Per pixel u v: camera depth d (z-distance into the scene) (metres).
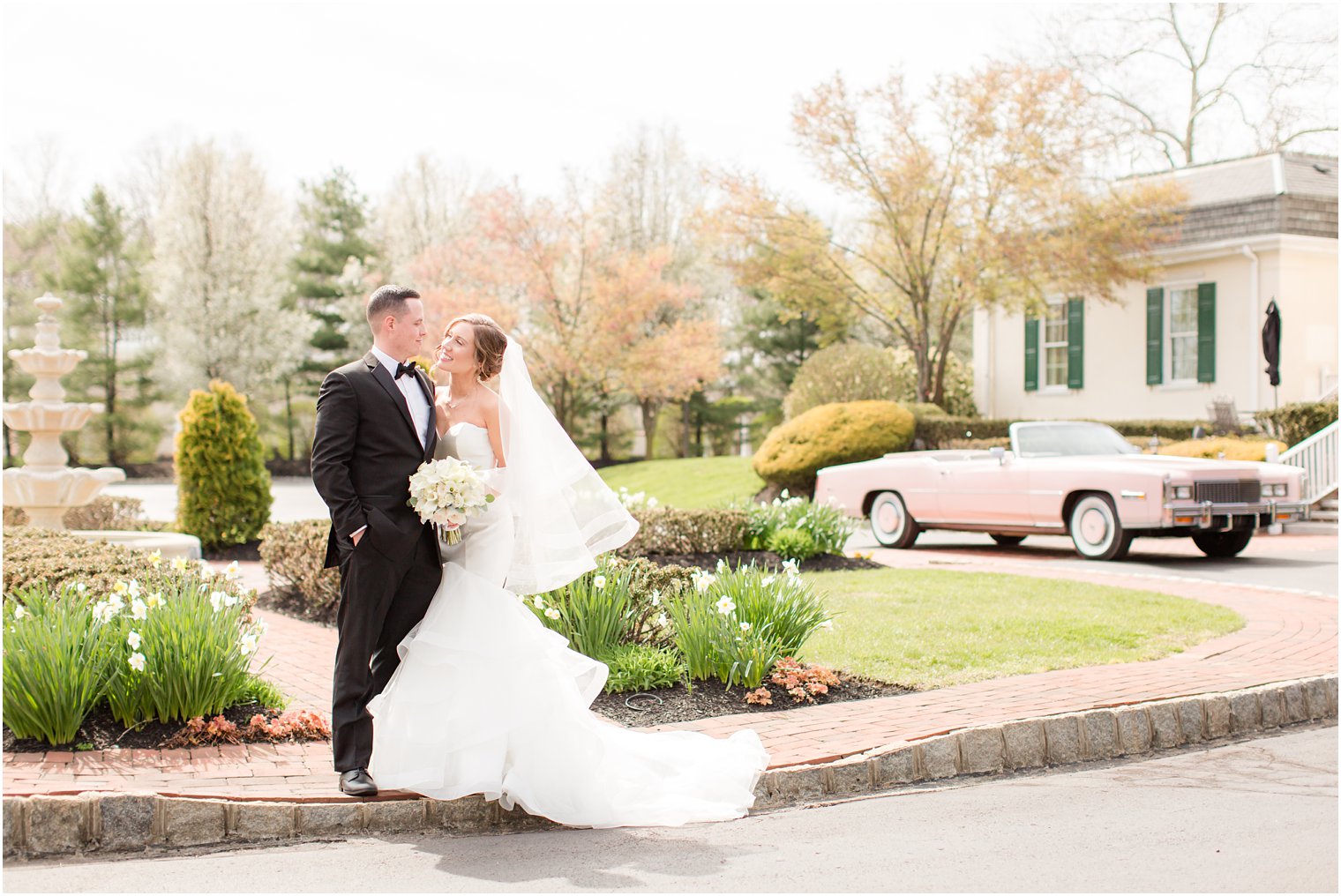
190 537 11.20
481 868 3.72
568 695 4.43
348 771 4.22
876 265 26.50
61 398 11.97
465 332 4.67
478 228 34.66
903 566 11.65
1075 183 23.09
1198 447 17.72
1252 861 3.78
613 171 41.06
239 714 5.16
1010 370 25.89
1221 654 6.89
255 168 42.88
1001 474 13.18
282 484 37.09
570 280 34.75
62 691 4.59
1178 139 31.84
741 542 11.46
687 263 40.91
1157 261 22.81
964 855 3.85
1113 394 23.86
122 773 4.30
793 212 26.45
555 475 4.91
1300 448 17.17
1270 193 21.41
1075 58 30.81
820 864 3.76
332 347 45.38
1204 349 22.25
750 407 42.38
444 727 4.27
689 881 3.58
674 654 6.29
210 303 41.66
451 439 4.67
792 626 6.27
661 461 31.03
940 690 6.00
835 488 15.37
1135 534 12.27
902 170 23.78
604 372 34.34
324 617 8.45
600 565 6.65
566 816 4.25
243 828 4.00
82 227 41.91
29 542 7.85
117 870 3.65
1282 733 5.79
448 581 4.56
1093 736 5.30
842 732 5.15
